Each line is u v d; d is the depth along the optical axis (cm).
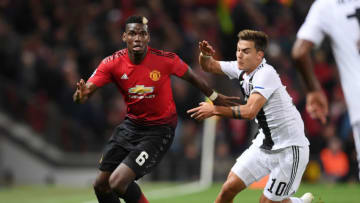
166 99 2064
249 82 1903
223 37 5188
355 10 1432
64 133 5038
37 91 4991
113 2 5609
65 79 4972
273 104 1881
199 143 4800
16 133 4903
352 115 1439
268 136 1912
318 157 4519
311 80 1523
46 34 5262
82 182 5031
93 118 4984
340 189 3744
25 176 4906
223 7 5006
